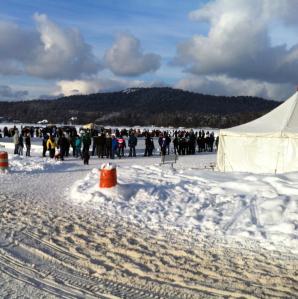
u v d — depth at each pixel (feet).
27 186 47.73
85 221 30.48
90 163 77.92
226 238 26.11
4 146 116.26
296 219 28.58
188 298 17.33
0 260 21.65
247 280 19.31
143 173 51.34
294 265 21.40
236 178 47.60
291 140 58.95
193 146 109.60
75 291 17.84
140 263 21.52
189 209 33.30
